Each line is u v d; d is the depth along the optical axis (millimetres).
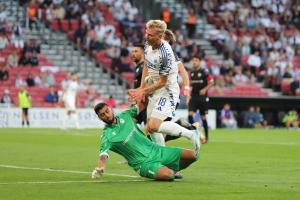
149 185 23812
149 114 26703
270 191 22562
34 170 29562
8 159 35219
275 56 91438
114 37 87062
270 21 97375
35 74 81375
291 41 95688
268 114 82688
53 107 78938
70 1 89125
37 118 76062
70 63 84000
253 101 81500
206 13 96562
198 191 22359
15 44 82812
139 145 25016
